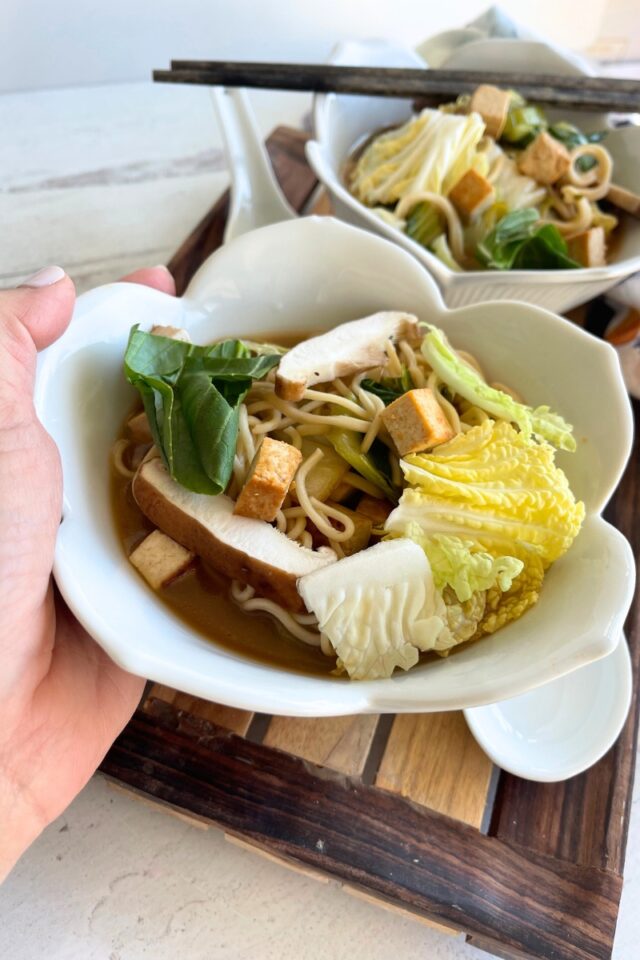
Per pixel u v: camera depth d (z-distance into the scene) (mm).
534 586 204
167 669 170
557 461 229
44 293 206
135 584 204
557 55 362
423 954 215
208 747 222
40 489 188
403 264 247
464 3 477
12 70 428
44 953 208
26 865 219
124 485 225
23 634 193
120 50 437
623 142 356
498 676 175
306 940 214
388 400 238
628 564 189
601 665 234
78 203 364
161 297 236
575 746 222
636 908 226
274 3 444
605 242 343
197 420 205
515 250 309
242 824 212
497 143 347
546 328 233
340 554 215
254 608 214
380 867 207
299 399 227
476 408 228
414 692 177
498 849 211
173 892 218
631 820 239
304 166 382
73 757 208
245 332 259
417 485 209
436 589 198
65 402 210
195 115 417
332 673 202
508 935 201
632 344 310
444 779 220
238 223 326
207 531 205
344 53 347
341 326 240
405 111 386
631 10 493
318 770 220
